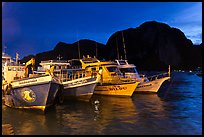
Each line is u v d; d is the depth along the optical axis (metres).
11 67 23.16
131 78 29.86
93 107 21.02
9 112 18.72
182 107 21.14
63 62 29.66
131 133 13.59
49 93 17.83
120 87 27.28
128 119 16.66
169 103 23.25
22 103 19.03
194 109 20.23
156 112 18.97
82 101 23.83
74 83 23.72
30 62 24.23
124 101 24.33
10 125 15.07
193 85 43.78
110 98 26.33
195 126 14.91
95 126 14.91
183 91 33.84
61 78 24.98
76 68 29.42
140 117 17.23
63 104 22.44
